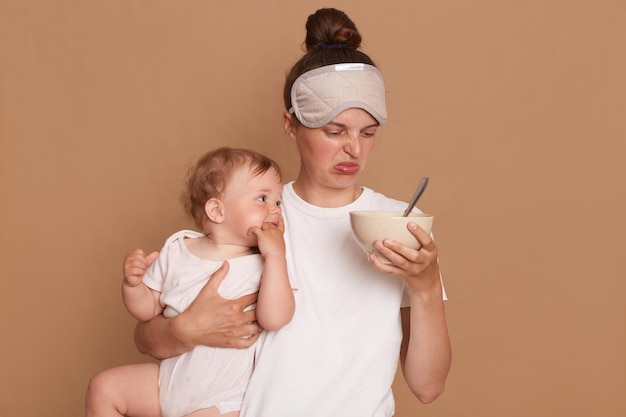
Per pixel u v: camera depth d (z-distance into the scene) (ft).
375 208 5.89
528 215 8.91
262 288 5.44
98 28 9.27
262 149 9.04
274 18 8.92
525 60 8.76
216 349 5.50
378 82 5.60
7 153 9.57
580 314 8.97
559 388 9.04
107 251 9.48
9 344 9.73
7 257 9.68
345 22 5.88
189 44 9.09
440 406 9.16
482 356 9.07
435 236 8.95
